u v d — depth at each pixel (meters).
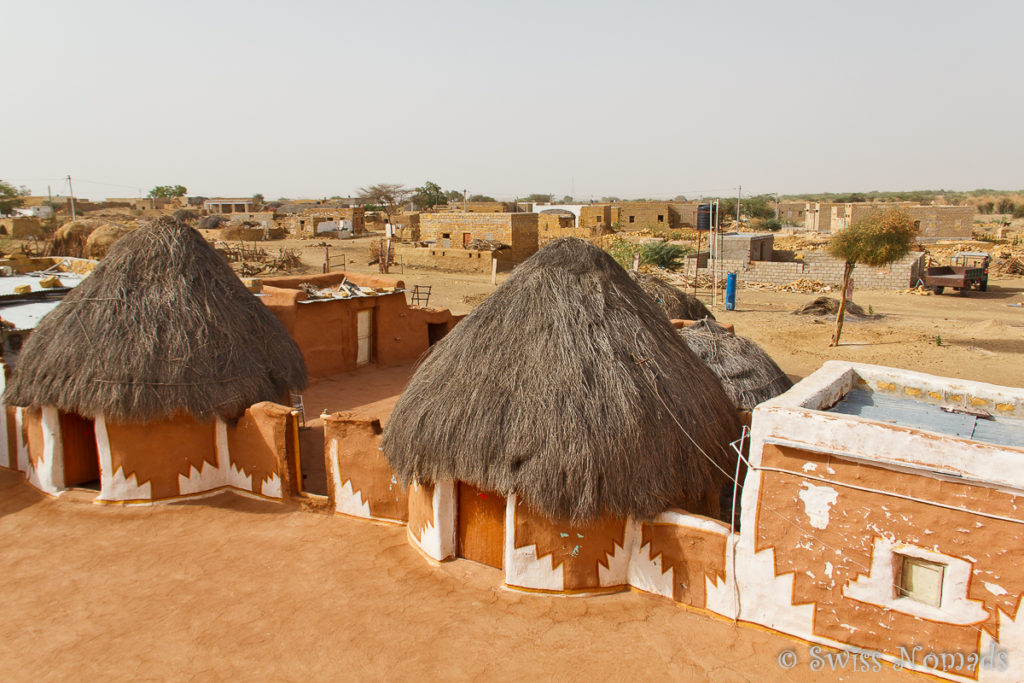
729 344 13.53
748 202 102.62
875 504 7.32
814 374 9.48
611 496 8.39
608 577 9.05
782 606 8.00
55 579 9.91
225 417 12.23
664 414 8.88
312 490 12.87
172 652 8.27
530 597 9.04
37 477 12.84
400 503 11.07
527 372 8.92
